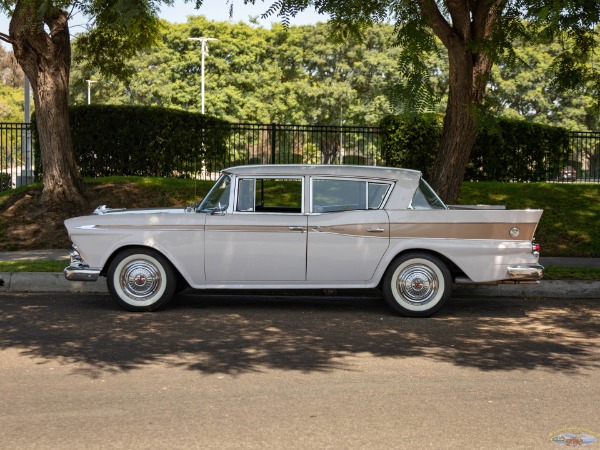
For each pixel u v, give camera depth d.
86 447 4.77
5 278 10.96
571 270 11.81
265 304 9.96
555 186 18.09
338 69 50.78
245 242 9.25
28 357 7.09
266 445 4.82
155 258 9.33
